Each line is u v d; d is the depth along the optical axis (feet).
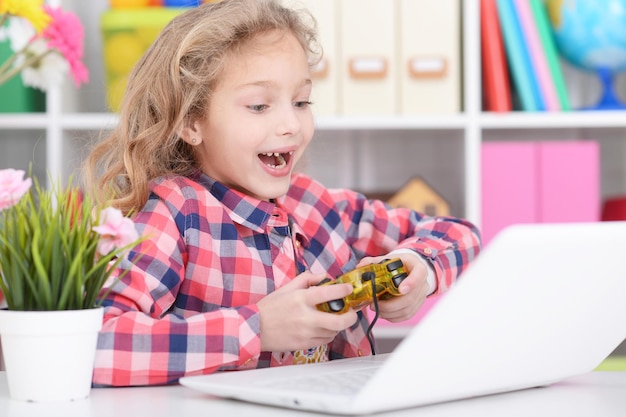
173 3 7.22
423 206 7.20
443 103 7.15
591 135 8.22
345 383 2.47
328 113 7.07
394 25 7.12
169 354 2.88
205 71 3.71
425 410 2.33
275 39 3.72
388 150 8.34
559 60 8.04
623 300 2.64
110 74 7.08
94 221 2.71
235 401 2.51
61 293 2.57
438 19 7.11
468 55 7.08
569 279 2.32
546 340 2.51
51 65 5.01
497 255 2.05
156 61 3.94
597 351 2.82
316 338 2.98
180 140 3.94
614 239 2.33
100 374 2.83
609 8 7.16
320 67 7.00
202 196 3.67
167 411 2.36
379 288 3.03
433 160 8.31
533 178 7.19
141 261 3.32
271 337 2.97
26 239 2.58
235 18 3.71
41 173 8.04
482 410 2.35
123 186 3.90
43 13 4.64
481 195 7.19
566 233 2.20
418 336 2.10
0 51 7.07
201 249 3.57
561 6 7.28
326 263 4.07
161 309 3.39
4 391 2.75
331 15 7.03
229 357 2.92
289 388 2.39
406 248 3.80
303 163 4.88
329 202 4.27
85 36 8.02
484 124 7.09
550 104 7.20
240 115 3.67
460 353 2.25
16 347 2.54
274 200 4.01
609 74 7.59
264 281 3.69
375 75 7.09
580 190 7.21
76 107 7.64
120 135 4.07
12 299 2.56
